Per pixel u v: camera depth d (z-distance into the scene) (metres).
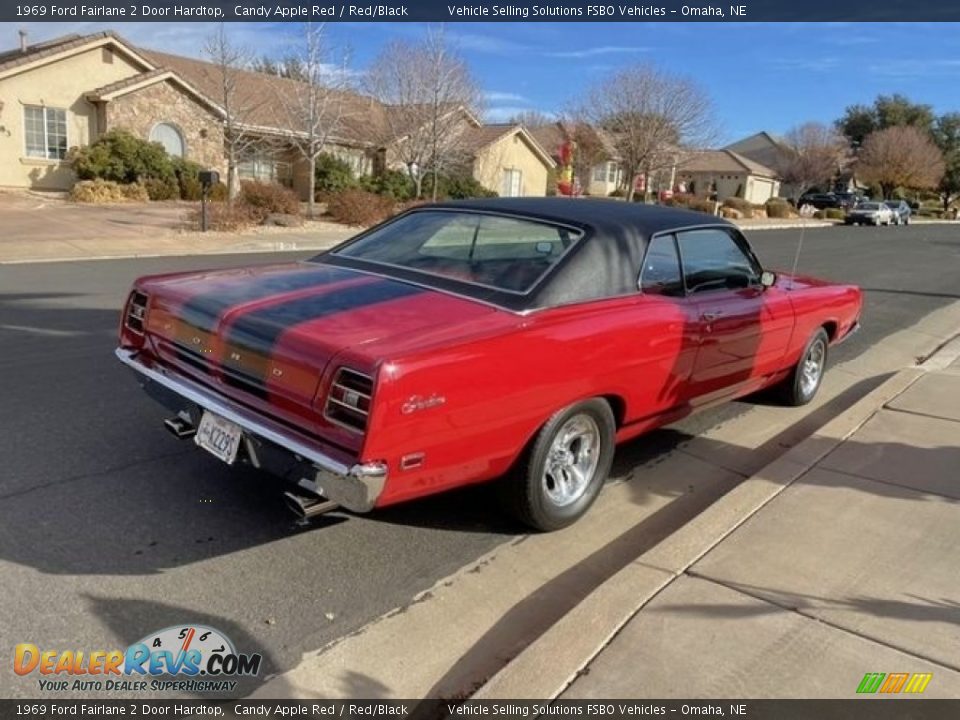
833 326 6.18
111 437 4.68
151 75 25.77
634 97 37.59
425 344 3.06
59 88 24.83
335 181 28.42
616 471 4.80
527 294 3.65
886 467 4.50
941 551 3.53
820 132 66.62
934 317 11.28
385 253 4.30
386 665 2.83
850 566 3.38
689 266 4.49
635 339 3.87
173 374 3.72
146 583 3.20
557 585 3.45
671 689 2.58
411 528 3.85
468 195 32.12
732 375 4.92
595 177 49.66
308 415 3.08
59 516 3.68
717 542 3.55
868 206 45.62
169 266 13.29
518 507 3.69
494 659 2.90
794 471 4.39
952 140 76.88
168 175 25.50
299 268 4.26
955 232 40.53
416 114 29.55
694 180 66.75
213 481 4.15
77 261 13.53
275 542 3.60
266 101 30.12
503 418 3.31
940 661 2.74
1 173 24.17
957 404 5.82
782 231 32.62
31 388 5.54
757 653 2.77
